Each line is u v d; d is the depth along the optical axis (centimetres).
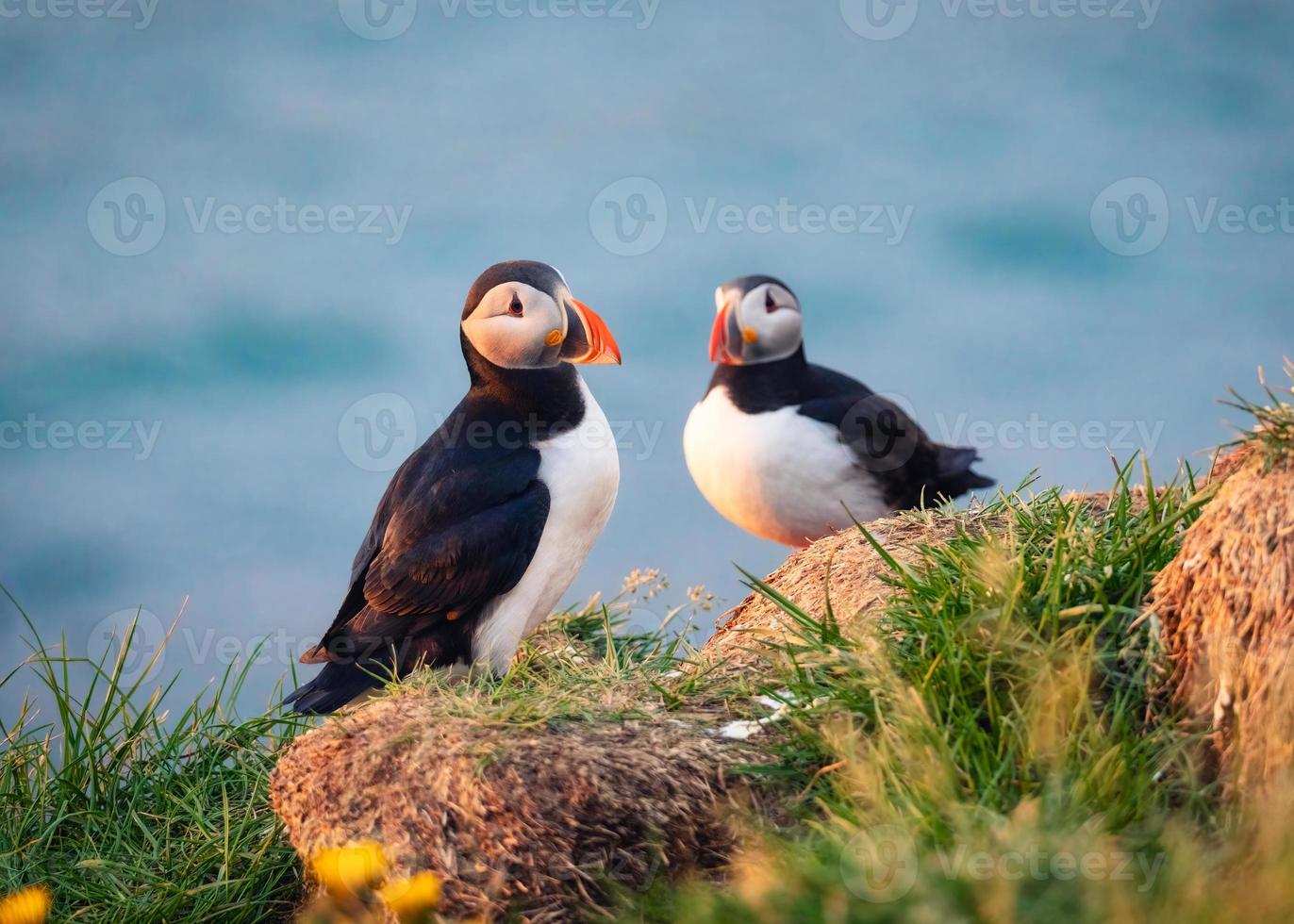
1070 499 546
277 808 473
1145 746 396
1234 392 418
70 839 531
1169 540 451
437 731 449
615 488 630
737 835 419
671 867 418
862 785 398
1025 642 429
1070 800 369
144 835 527
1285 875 300
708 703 470
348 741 461
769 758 434
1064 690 408
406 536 589
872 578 532
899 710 417
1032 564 465
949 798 371
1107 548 461
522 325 600
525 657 615
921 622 448
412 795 436
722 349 782
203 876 504
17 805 539
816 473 768
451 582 580
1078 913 299
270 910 491
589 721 454
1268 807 346
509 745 437
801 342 794
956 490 816
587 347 606
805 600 544
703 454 802
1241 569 391
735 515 812
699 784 427
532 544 588
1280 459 396
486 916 416
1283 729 362
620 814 420
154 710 578
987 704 414
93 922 483
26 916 405
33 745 560
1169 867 320
